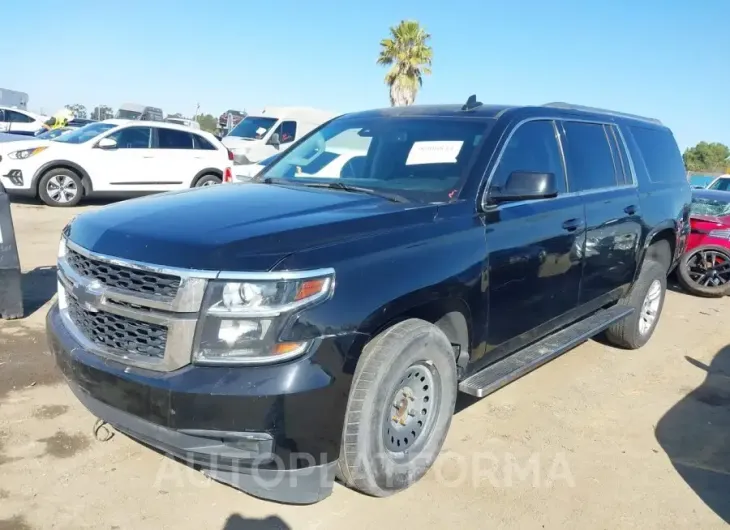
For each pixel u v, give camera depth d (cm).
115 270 290
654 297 609
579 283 464
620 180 529
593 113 529
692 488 366
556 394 488
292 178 439
